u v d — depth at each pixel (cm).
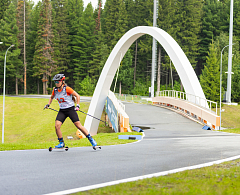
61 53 8062
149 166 530
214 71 4928
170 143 979
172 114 2367
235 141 1038
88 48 7944
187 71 2234
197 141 1048
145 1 7350
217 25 7444
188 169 501
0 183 401
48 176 445
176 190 353
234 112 3762
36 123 3362
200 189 359
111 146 883
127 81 6969
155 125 1834
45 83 7406
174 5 7038
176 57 2297
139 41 7550
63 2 8438
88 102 4394
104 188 367
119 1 7419
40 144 945
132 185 382
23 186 387
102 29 8331
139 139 1181
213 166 534
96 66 7519
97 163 554
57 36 7969
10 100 4662
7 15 7681
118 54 2447
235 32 7269
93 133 2272
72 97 679
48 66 7194
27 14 7856
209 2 7831
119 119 1731
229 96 4106
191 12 6900
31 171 479
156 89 6969
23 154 662
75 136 2575
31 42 8156
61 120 686
